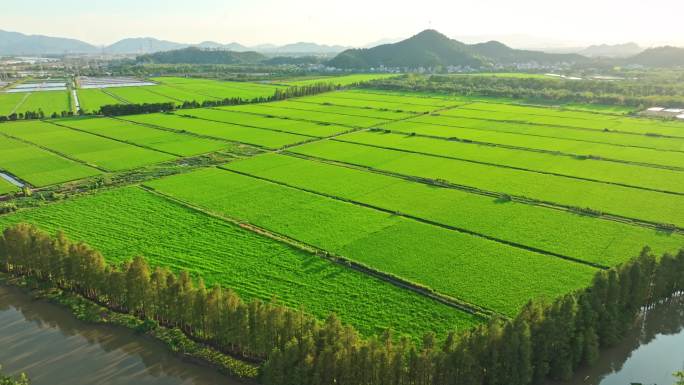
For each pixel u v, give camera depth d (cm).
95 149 12600
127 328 5169
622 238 7200
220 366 4609
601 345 4925
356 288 5772
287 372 4006
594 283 4975
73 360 4741
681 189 9450
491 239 7194
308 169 10831
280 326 4353
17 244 5978
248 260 6425
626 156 11969
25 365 4672
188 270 6119
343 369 3959
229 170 10719
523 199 8912
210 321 4753
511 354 4044
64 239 5884
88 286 5619
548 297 5562
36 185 9588
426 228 7550
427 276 6050
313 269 6209
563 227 7612
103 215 7969
